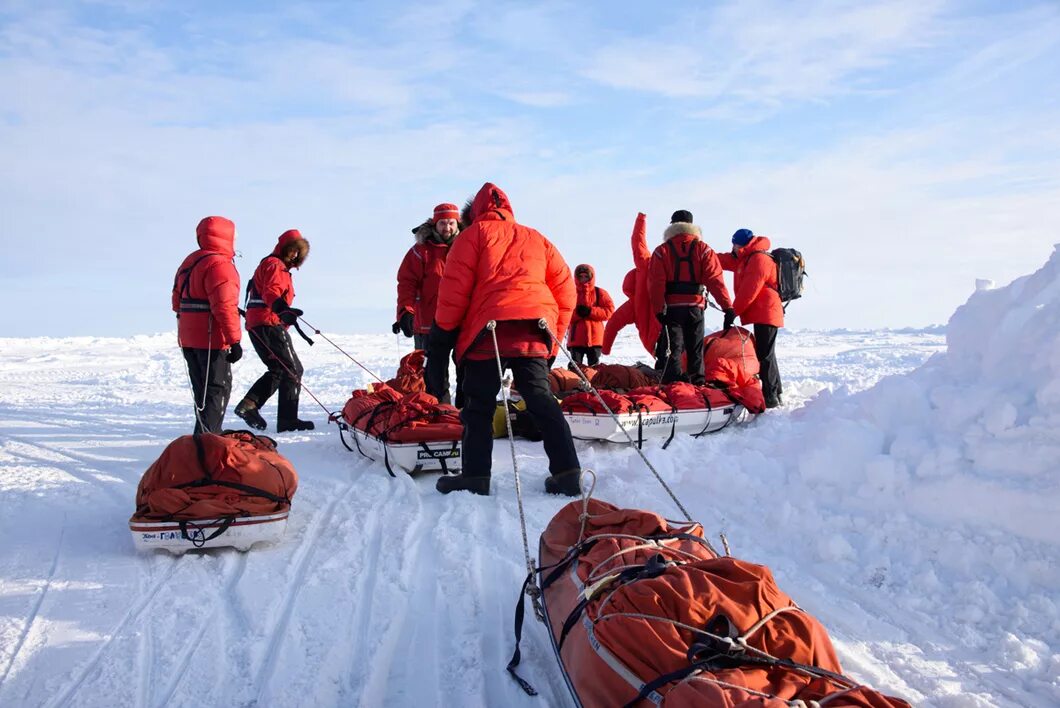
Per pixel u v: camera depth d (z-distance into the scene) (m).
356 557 4.14
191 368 6.43
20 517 4.96
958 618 3.36
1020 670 2.94
